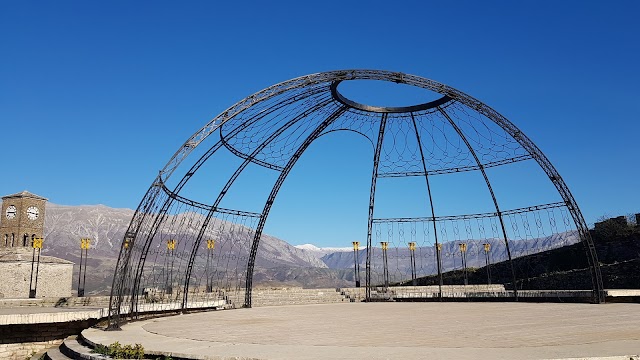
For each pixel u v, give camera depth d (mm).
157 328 21391
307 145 34312
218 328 21125
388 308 32781
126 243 22109
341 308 33625
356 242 48688
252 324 22859
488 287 49094
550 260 57500
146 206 22219
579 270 48312
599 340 15281
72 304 30766
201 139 23250
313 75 26625
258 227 35625
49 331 21469
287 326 21750
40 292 63781
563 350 13312
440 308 31750
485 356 12609
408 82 28766
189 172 26359
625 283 45125
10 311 23500
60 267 66562
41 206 75062
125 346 14914
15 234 71938
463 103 30125
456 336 17141
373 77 28031
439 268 40688
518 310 28516
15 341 20438
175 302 31453
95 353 15438
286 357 12938
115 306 23250
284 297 39750
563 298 36000
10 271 62375
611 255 52469
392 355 13070
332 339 16922
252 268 36125
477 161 36469
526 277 58344
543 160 31875
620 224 55344
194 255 31812
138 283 24859
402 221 41344
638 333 16938
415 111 35062
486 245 52938
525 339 15906
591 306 30609
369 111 34594
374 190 41344
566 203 32844
